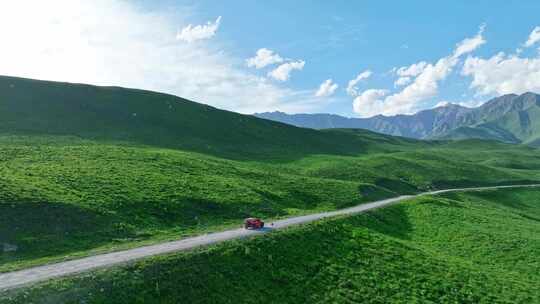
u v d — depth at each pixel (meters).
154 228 49.03
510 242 64.81
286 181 94.25
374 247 51.09
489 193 131.25
